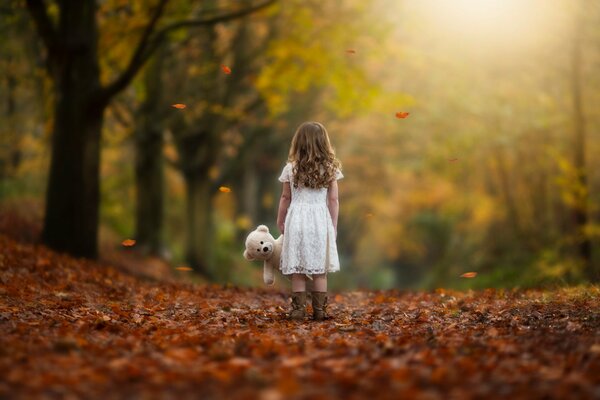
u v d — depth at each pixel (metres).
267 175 36.47
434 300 8.76
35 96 17.22
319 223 6.77
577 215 16.97
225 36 20.38
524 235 23.36
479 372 4.05
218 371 4.04
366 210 39.75
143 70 16.62
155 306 7.49
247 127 24.69
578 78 16.55
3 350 4.40
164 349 4.80
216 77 18.97
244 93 21.83
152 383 3.83
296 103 22.91
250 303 8.66
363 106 18.33
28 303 6.89
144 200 19.02
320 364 4.30
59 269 9.84
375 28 17.11
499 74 19.19
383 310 7.77
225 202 37.41
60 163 12.72
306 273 6.73
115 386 3.77
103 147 20.14
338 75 17.72
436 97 20.61
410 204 39.31
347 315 7.34
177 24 12.84
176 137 19.98
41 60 15.60
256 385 3.81
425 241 41.00
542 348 4.71
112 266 13.22
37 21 12.28
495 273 18.08
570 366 4.15
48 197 12.80
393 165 27.48
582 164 16.88
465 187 27.66
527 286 11.38
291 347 4.86
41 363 4.16
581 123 16.80
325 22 17.27
